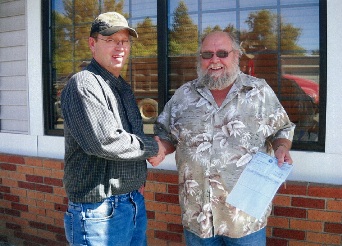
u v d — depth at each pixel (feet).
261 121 7.86
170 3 11.14
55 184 12.67
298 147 9.86
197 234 8.00
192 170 7.95
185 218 8.15
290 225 9.75
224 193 7.77
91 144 6.88
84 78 7.14
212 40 7.96
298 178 9.78
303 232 9.66
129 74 11.77
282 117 8.08
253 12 10.32
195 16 10.92
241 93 7.91
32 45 12.99
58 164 12.54
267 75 10.30
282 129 8.26
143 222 8.29
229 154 7.75
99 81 7.30
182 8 11.03
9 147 13.80
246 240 7.92
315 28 9.74
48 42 12.80
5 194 13.79
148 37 11.48
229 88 8.11
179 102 8.37
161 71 11.25
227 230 7.84
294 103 10.07
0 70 13.87
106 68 7.61
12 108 13.78
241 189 7.59
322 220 9.47
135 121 7.92
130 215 7.83
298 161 9.75
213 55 7.92
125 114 7.80
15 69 13.55
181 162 8.18
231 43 8.00
